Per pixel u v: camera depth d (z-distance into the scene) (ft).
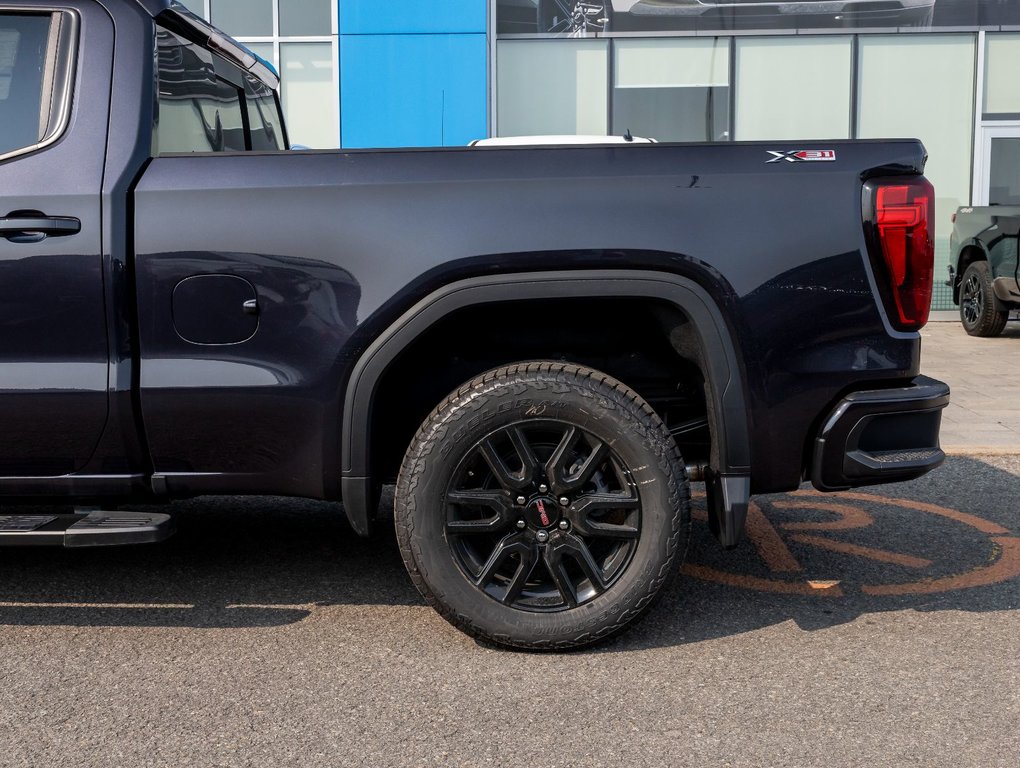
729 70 41.06
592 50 40.86
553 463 9.26
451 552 9.36
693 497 15.60
